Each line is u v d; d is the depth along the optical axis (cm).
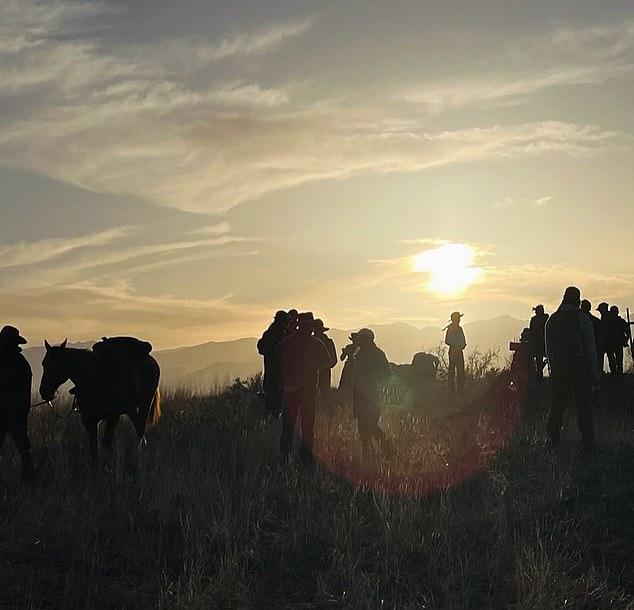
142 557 973
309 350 1427
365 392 1474
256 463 1376
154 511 1133
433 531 1048
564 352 1498
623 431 1692
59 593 880
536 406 2016
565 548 995
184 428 1677
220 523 1055
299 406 1423
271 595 888
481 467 1362
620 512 1145
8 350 1305
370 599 851
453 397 2453
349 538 1019
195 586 866
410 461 1366
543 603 820
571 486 1259
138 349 1505
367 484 1287
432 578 925
